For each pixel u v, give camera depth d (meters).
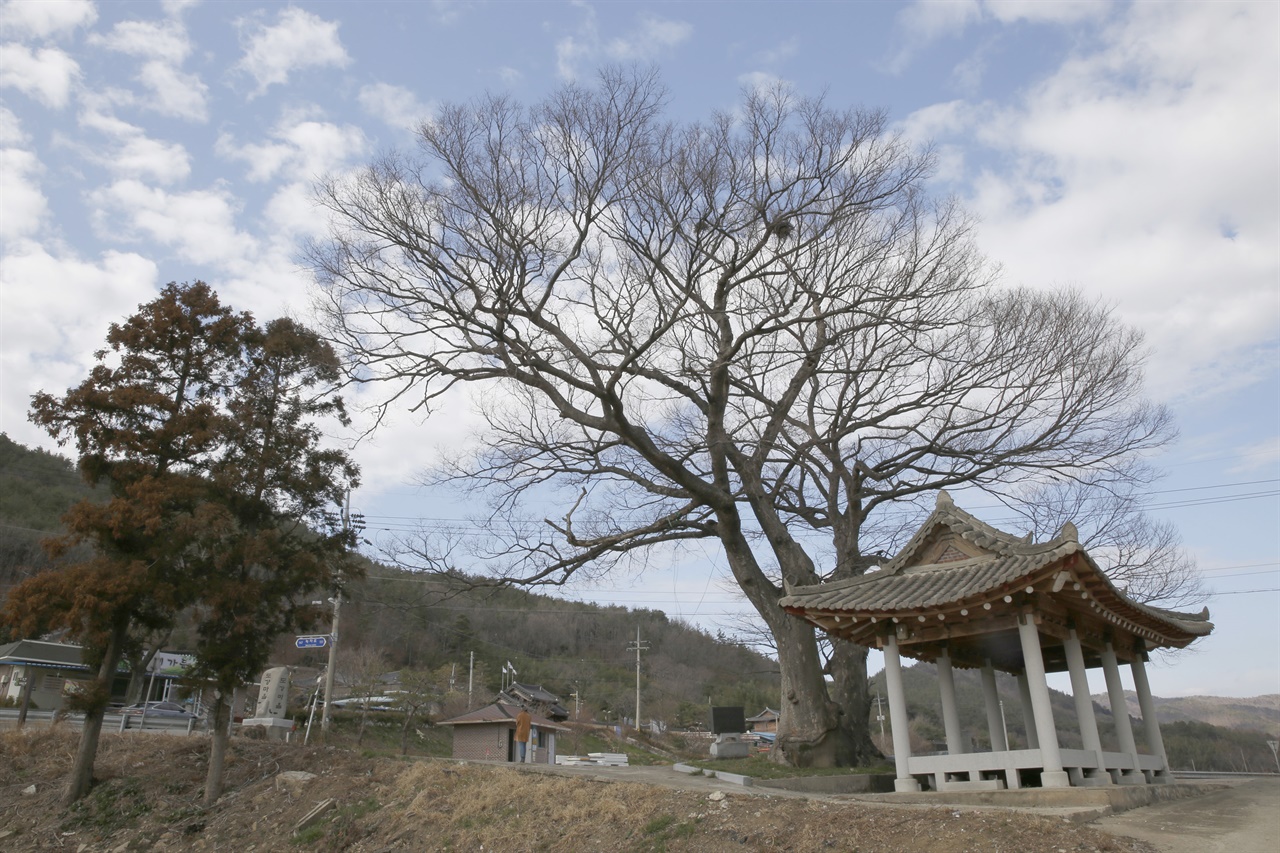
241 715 37.41
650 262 20.94
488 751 40.50
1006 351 22.59
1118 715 15.73
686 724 81.56
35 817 17.45
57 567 18.89
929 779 13.94
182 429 18.55
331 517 19.89
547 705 69.75
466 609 94.00
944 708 14.99
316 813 15.70
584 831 12.39
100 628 17.28
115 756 20.02
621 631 110.69
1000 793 12.29
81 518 17.38
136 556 17.80
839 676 22.48
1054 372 22.64
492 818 13.77
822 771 18.45
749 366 22.34
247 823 16.23
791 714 20.59
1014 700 67.44
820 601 14.90
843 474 24.12
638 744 65.44
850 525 24.11
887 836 10.01
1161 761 16.42
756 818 11.32
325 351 20.28
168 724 30.12
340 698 53.16
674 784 14.88
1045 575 12.59
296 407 20.19
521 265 20.17
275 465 19.09
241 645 17.89
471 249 20.06
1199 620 18.77
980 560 14.24
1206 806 12.18
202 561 18.06
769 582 21.98
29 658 38.22
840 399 23.39
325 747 19.77
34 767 19.94
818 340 22.16
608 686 87.44
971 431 23.02
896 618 13.88
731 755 24.52
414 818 14.62
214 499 18.30
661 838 11.44
